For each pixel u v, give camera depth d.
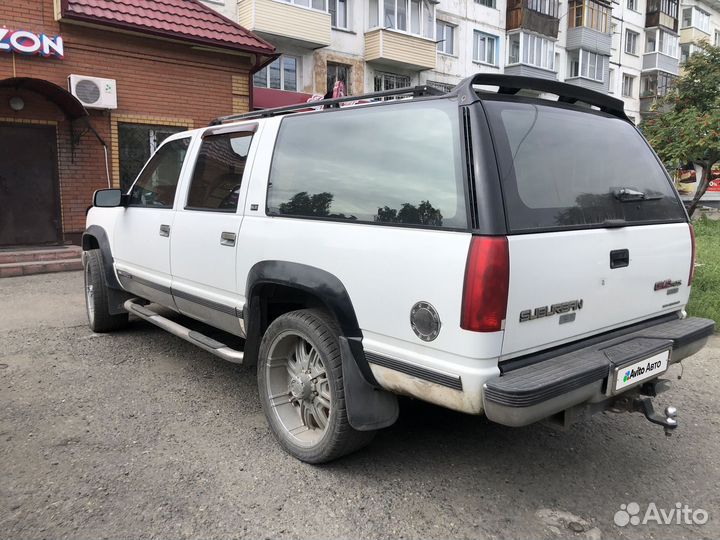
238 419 3.66
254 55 12.11
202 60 11.54
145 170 4.76
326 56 19.98
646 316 3.09
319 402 3.09
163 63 11.05
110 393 4.05
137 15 10.45
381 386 2.75
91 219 5.63
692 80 12.97
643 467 3.17
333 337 2.93
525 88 2.78
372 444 3.37
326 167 3.08
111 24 10.00
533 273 2.38
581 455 3.29
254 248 3.34
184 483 2.90
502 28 26.36
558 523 2.64
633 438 3.52
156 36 10.70
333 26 20.27
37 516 2.61
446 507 2.74
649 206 3.13
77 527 2.53
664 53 36.62
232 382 4.29
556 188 2.63
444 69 24.06
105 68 10.38
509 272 2.28
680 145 11.49
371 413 2.83
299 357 3.22
